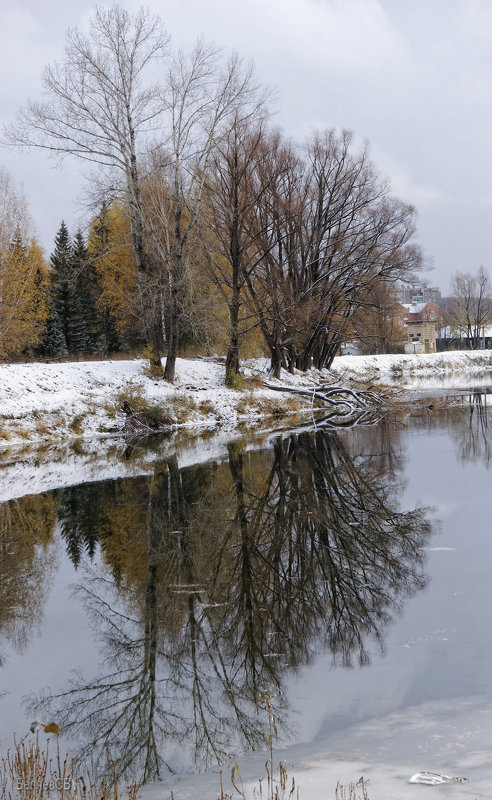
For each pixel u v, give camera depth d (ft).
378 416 108.37
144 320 112.68
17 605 30.27
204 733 18.84
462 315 415.03
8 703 21.56
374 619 26.43
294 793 14.28
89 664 24.23
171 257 105.81
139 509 47.44
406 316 456.45
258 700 20.26
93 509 47.88
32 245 183.62
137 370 110.63
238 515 44.65
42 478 60.34
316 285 133.90
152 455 72.49
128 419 93.76
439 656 22.33
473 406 117.19
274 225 118.93
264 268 126.11
